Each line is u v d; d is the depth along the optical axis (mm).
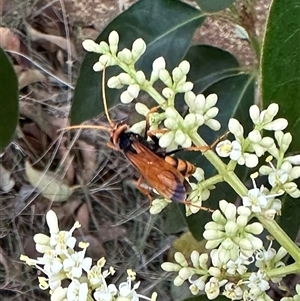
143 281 243
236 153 114
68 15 249
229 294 125
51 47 249
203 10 135
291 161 119
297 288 124
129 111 233
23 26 249
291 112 132
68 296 114
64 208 249
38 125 248
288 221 150
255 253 130
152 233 244
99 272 116
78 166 248
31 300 250
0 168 246
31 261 117
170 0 157
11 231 249
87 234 249
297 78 130
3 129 147
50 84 248
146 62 159
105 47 119
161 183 111
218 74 169
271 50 128
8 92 147
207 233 114
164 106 118
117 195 248
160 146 116
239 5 168
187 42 158
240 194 117
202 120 115
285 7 127
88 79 157
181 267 129
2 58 146
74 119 159
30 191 248
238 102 163
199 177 120
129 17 157
